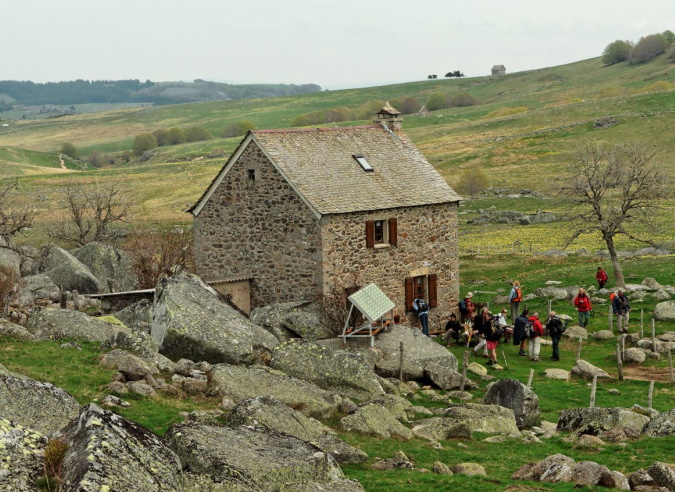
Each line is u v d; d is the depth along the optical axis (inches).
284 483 608.1
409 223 1780.3
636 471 774.5
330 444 803.4
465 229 3927.2
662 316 1736.0
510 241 3442.4
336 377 1122.0
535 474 781.3
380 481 728.3
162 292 1250.0
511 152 6264.8
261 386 990.4
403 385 1218.6
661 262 2453.2
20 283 1779.0
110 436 529.3
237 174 1736.0
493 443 949.8
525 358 1537.9
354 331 1449.3
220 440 647.1
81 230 2866.6
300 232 1651.1
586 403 1202.6
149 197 5364.2
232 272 1765.5
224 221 1766.7
